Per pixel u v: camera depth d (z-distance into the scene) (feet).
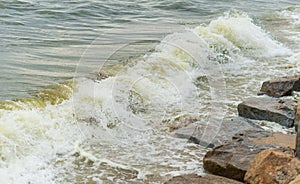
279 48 52.90
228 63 46.26
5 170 23.70
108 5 77.97
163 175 23.84
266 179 21.12
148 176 23.72
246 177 21.98
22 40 51.70
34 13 68.44
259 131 28.32
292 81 36.14
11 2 73.97
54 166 24.62
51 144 26.66
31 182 22.91
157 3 84.17
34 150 25.88
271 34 60.59
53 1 78.18
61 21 64.34
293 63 47.32
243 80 40.63
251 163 22.45
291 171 20.81
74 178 23.49
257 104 32.12
